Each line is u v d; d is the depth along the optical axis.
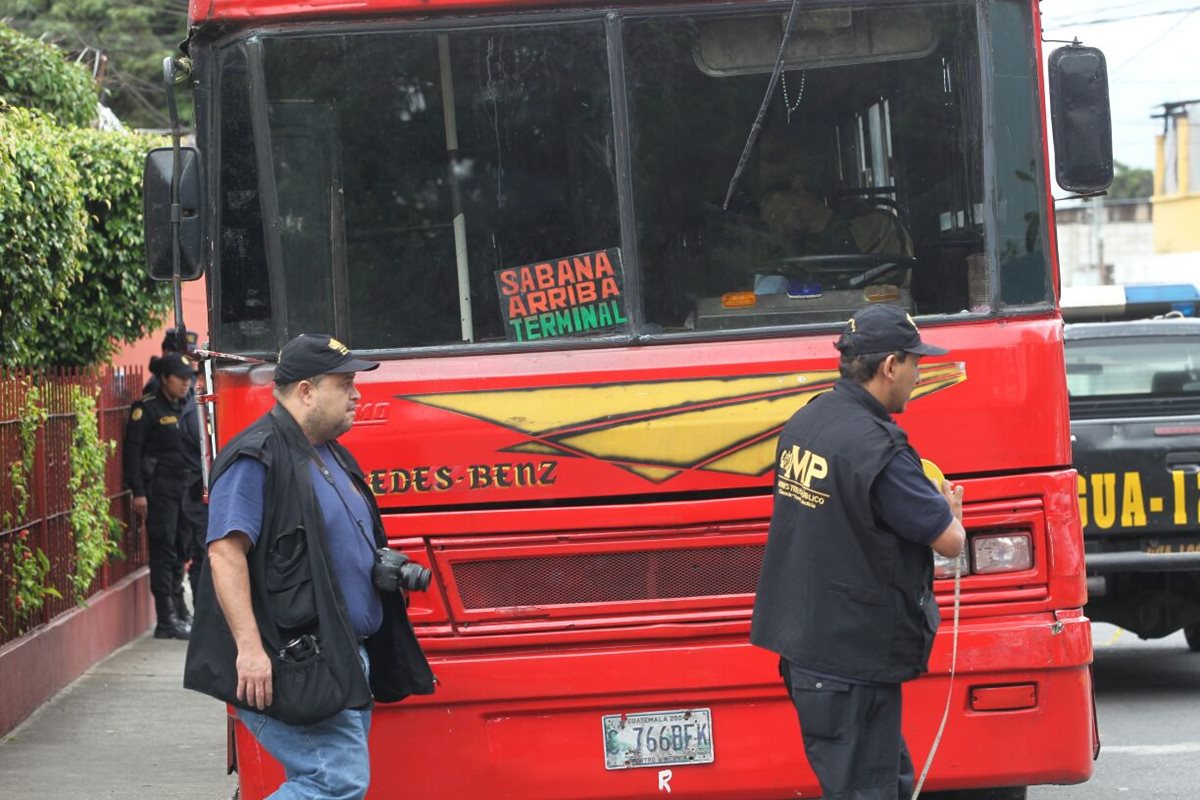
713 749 7.55
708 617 7.51
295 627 6.60
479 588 7.54
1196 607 13.34
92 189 16.09
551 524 7.50
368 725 7.01
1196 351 13.52
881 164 7.82
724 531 7.51
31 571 13.30
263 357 7.68
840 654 6.54
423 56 7.75
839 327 7.68
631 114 7.76
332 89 7.72
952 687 7.55
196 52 7.80
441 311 7.71
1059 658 7.56
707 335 7.64
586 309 7.71
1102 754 11.17
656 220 7.75
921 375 7.58
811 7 7.80
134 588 18.20
